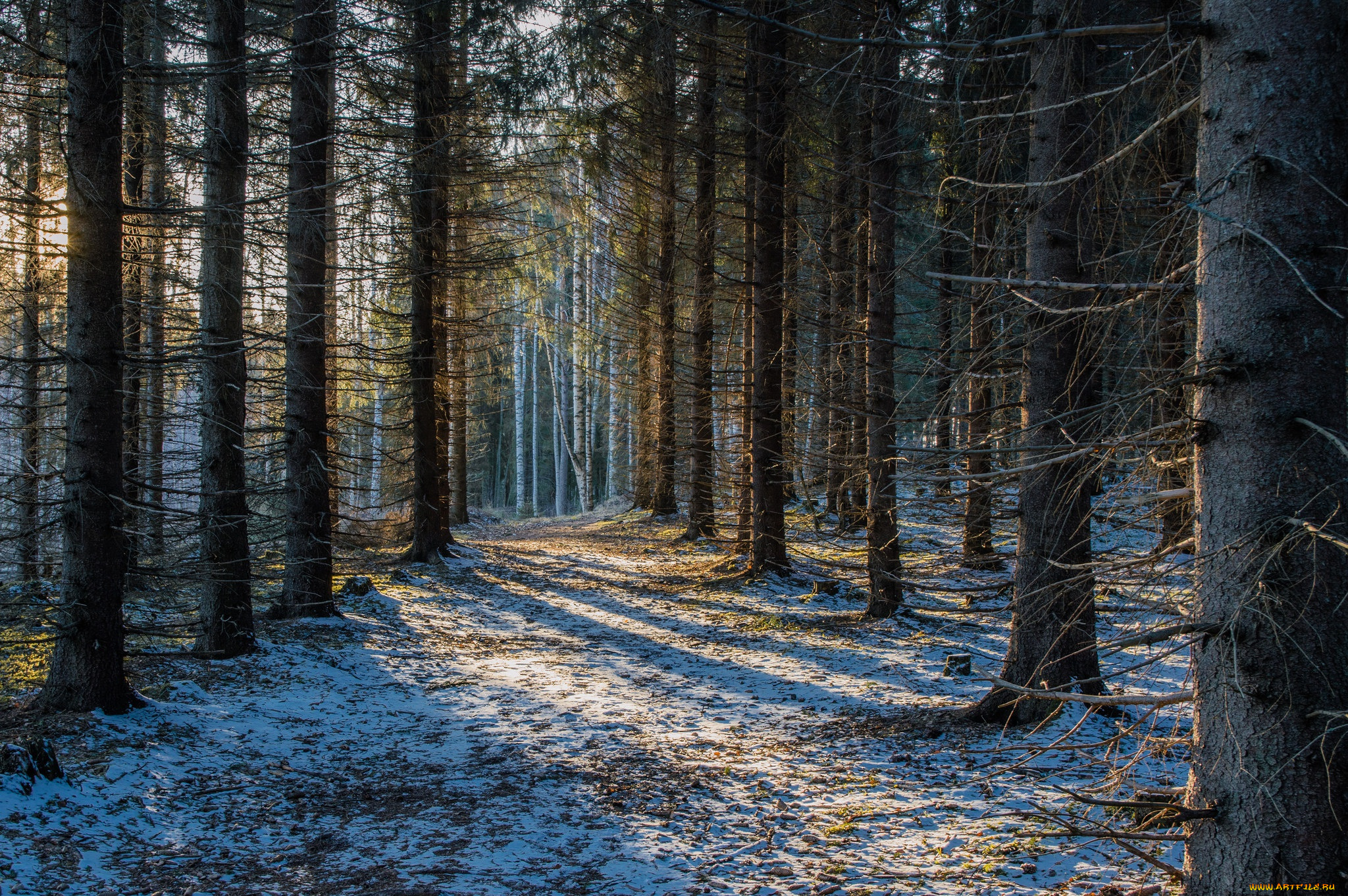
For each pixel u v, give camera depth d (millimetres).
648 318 21312
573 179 17891
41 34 7273
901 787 5480
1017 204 5320
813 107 11875
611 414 34500
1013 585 6527
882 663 9578
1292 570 2531
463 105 15211
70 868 4238
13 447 10961
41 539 10961
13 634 9078
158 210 6953
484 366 26125
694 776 5938
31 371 10094
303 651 9617
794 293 14805
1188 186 3096
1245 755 2584
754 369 15102
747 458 17172
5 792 4770
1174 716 6164
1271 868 2518
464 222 17734
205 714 7145
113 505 6734
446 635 11281
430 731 7160
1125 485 3176
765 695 8359
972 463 10320
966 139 5297
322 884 4234
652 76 14078
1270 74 2609
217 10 9023
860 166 9625
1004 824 4668
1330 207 2582
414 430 16906
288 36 11852
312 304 11320
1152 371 3174
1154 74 3281
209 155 9031
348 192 12414
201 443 9164
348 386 17578
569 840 4816
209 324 9125
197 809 5254
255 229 8344
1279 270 2582
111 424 6715
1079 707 6289
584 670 9531
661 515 25109
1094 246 5102
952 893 3859
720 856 4535
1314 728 2488
